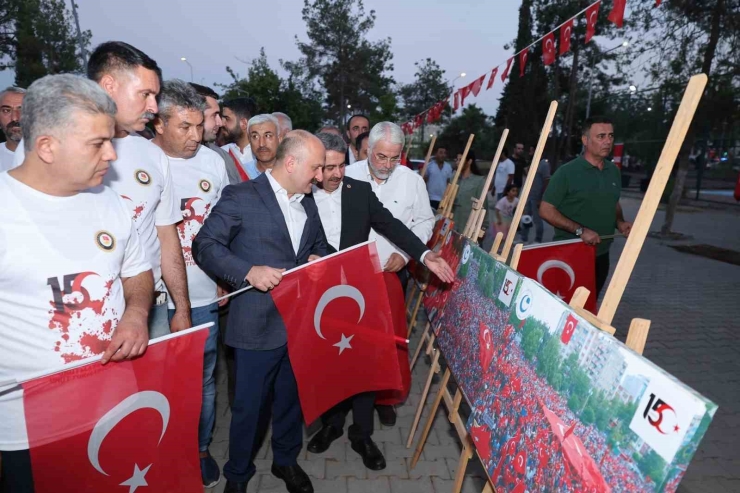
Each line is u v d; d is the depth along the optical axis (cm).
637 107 2292
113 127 164
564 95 3447
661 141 2297
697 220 1565
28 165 161
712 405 97
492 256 242
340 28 5119
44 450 168
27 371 167
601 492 121
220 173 300
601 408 128
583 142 397
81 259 170
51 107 152
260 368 262
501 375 192
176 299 252
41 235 163
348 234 309
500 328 205
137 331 178
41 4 3522
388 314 278
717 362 469
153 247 240
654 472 106
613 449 120
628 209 1805
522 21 3350
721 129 1328
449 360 264
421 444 305
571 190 392
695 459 322
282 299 249
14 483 170
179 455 198
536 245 329
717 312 624
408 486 293
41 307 164
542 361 163
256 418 266
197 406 198
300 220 268
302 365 260
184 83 268
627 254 138
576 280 340
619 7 369
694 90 129
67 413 170
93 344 174
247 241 256
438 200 918
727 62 1077
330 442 334
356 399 315
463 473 238
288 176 252
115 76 208
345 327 269
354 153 602
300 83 5191
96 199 178
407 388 360
